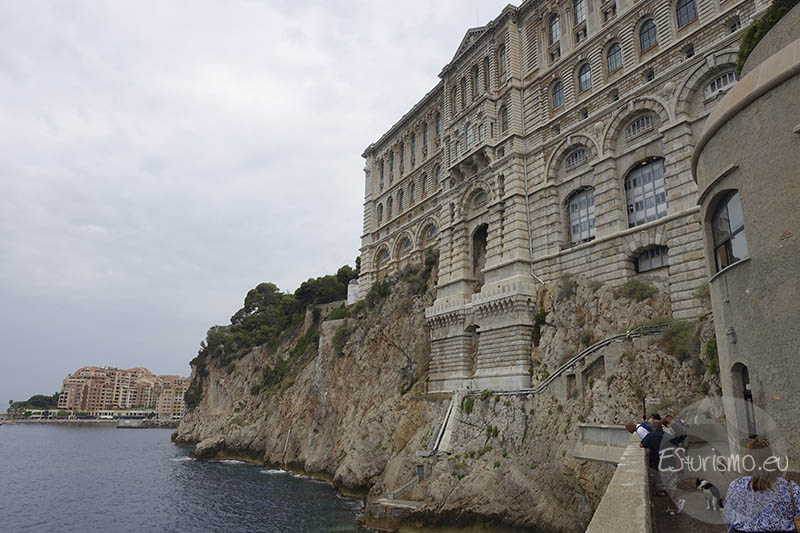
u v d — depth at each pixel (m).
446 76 69.81
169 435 178.75
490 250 55.19
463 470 41.62
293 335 107.50
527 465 37.53
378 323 72.31
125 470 83.56
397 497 44.69
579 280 45.28
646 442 11.55
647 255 41.81
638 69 44.06
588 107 48.62
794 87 13.20
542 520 34.09
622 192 44.50
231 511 52.97
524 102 56.31
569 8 52.84
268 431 90.12
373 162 92.62
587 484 31.88
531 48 56.75
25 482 73.38
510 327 49.78
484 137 58.16
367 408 66.12
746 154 14.67
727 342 15.68
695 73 39.38
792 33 15.33
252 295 137.38
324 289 110.06
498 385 49.47
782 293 13.11
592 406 33.88
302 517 48.88
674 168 39.69
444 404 50.56
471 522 37.59
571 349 42.34
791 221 12.98
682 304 37.12
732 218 15.93
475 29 64.38
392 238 82.94
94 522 50.22
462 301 57.81
